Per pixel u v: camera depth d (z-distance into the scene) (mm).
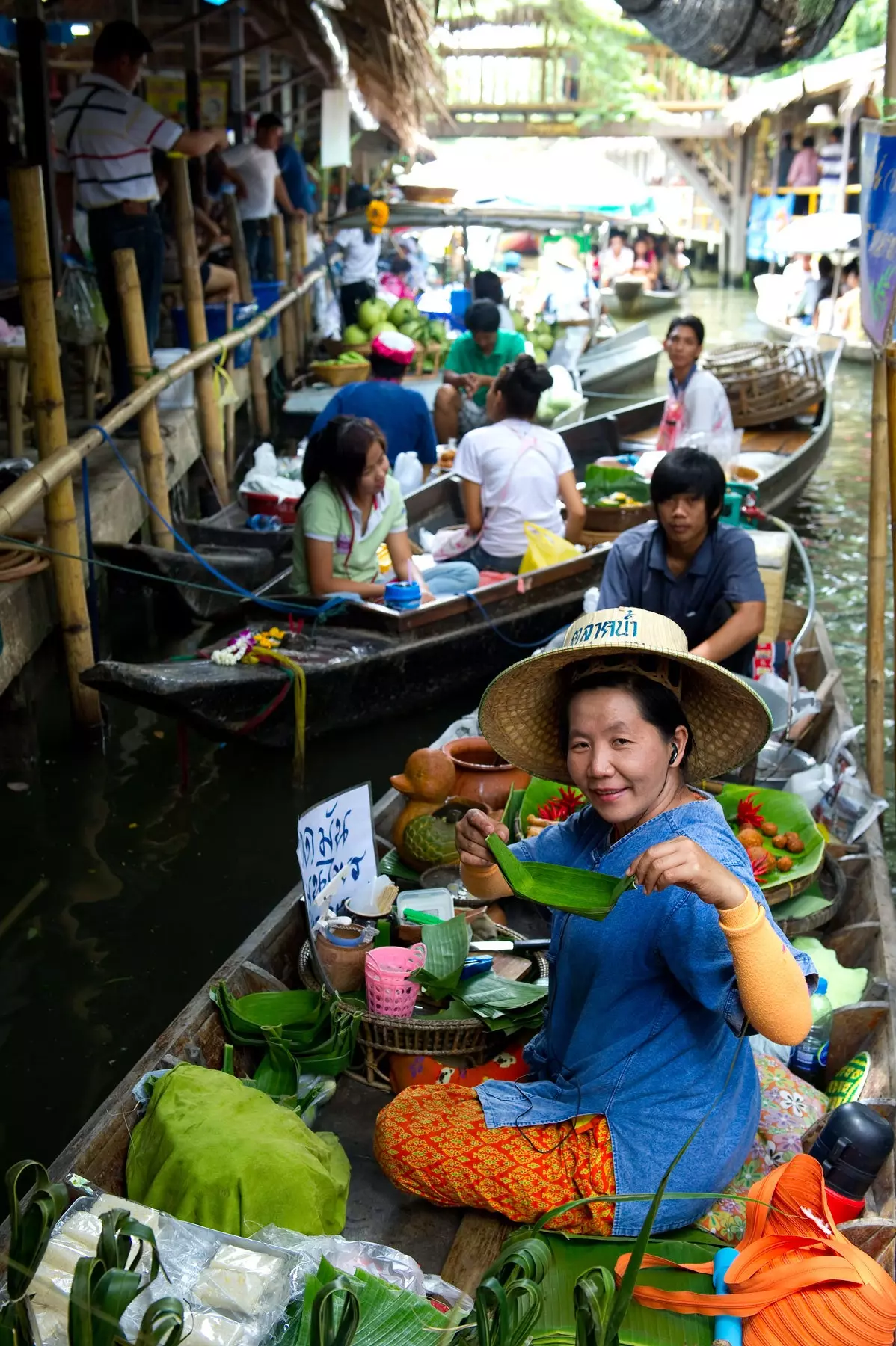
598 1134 2309
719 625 4121
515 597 5781
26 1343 1677
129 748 5277
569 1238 2301
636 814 2197
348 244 13906
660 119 23516
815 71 18672
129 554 5938
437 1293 2131
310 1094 2785
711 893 1914
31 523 5828
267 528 7504
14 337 6547
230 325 9133
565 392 10430
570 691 2291
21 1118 3258
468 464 6234
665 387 14211
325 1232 2363
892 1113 2516
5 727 5020
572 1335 2072
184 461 8023
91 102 6801
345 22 9664
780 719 4191
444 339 12469
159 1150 2365
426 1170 2422
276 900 4293
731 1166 2314
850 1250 2018
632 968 2248
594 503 7121
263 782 5043
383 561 6270
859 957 3291
